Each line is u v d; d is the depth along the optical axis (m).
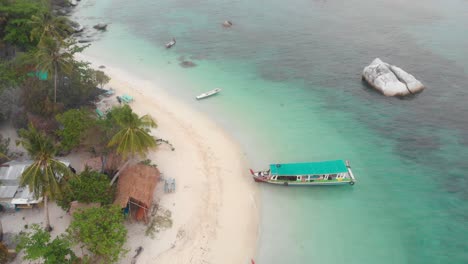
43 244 30.19
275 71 71.62
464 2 113.62
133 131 37.06
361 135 54.44
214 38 85.56
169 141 50.44
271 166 44.91
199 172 45.59
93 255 33.00
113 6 104.69
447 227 40.44
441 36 88.50
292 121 57.03
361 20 98.25
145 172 40.41
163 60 74.38
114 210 33.75
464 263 36.62
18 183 38.41
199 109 58.69
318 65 74.12
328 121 57.44
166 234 37.06
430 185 45.88
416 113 59.50
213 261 35.28
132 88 62.84
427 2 113.50
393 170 48.12
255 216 40.50
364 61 75.75
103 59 72.94
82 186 36.28
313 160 49.31
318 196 43.81
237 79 68.31
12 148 44.62
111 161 41.91
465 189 45.34
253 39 85.56
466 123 57.06
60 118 42.53
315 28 92.31
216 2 110.19
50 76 46.09
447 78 69.50
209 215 39.91
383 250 37.78
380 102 62.31
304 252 37.12
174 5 106.88
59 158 44.38
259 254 36.50
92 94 55.22
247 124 55.81
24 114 45.59
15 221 36.56
